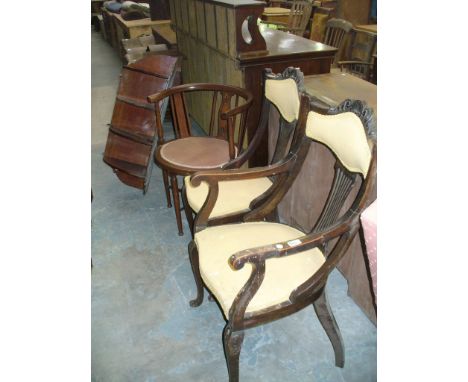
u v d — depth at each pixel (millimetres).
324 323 1367
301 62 2287
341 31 3355
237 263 1029
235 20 2137
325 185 1779
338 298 1792
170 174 2084
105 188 2773
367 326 1651
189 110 3785
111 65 6023
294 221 2129
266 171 1488
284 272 1286
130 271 2000
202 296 1752
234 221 1670
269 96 1733
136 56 3465
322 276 1184
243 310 1170
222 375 1481
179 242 2205
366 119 1160
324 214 1406
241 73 2271
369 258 1124
